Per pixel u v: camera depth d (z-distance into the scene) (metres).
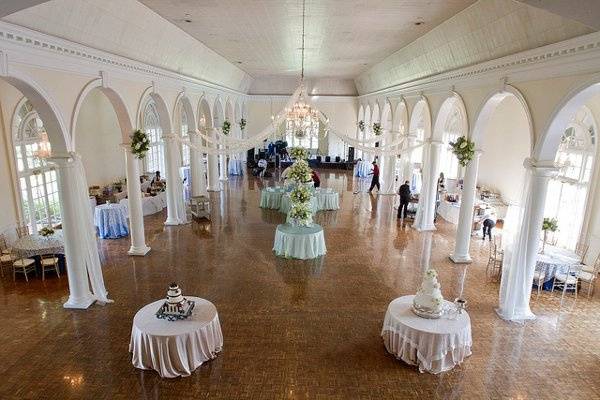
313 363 6.00
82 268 7.56
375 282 8.88
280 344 6.47
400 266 9.84
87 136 14.61
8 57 5.50
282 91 25.67
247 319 7.24
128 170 9.90
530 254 7.24
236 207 15.59
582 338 6.83
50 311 7.50
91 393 5.32
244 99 24.94
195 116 14.66
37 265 9.09
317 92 25.36
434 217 13.60
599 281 9.28
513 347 6.52
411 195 15.28
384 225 13.39
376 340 6.64
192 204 14.05
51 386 5.45
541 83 6.75
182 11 8.30
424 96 12.55
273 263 9.88
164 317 5.89
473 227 12.72
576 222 10.29
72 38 6.73
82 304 7.59
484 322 7.30
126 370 5.78
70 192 7.23
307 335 6.75
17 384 5.48
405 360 5.94
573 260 8.58
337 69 19.25
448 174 17.62
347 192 18.70
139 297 8.07
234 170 23.25
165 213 14.66
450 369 5.91
